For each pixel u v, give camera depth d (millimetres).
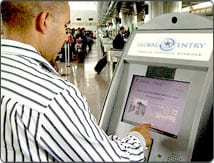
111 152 964
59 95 922
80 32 16031
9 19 998
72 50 13781
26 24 995
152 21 1426
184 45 1266
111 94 1542
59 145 911
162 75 1393
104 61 9258
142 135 1216
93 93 6504
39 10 999
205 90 1124
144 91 1471
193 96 1225
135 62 1492
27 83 927
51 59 1111
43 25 1013
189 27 1265
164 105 1365
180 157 1222
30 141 890
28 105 896
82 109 958
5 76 942
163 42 1349
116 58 7422
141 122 1438
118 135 1509
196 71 1235
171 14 1334
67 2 1094
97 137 964
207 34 1193
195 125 1127
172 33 1322
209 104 1125
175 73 1329
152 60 1380
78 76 8969
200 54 1192
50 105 902
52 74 998
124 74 1556
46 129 894
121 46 7773
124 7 12234
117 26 18531
